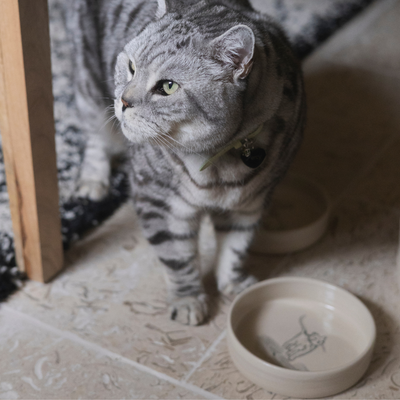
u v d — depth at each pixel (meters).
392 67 2.45
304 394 1.16
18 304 1.42
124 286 1.49
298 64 1.36
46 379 1.23
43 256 1.44
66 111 2.11
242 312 1.36
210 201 1.26
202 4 1.20
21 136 1.26
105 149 1.81
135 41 1.10
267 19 1.35
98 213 1.71
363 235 1.66
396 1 2.96
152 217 1.34
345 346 1.29
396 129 2.12
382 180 1.88
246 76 1.02
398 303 1.43
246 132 1.12
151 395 1.20
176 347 1.32
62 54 2.38
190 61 1.02
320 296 1.39
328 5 2.82
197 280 1.43
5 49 1.16
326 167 1.94
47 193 1.37
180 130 1.06
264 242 1.58
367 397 1.18
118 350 1.31
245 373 1.20
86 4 1.62
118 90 1.14
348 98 2.28
